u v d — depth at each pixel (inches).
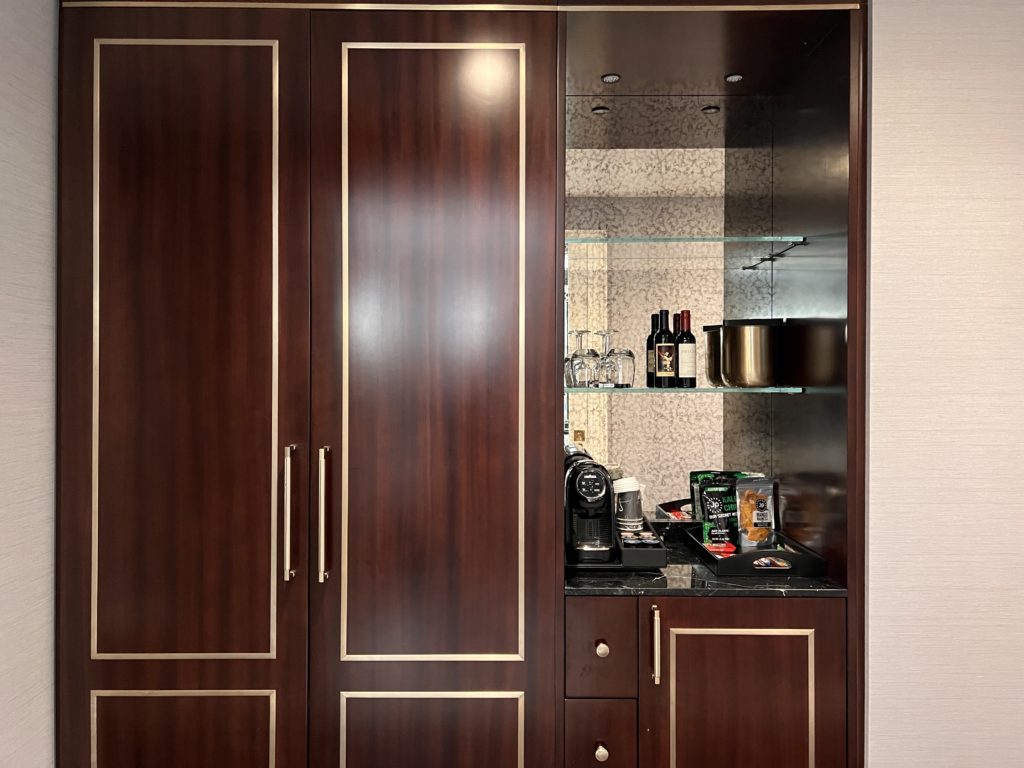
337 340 65.2
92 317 64.8
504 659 65.4
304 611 65.1
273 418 64.9
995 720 64.8
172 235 64.9
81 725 64.9
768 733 65.3
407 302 65.2
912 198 64.4
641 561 69.3
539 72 65.1
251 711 65.1
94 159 64.7
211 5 64.7
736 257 84.7
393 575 65.3
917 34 64.2
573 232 85.0
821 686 65.3
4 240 57.4
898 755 64.9
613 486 76.1
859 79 64.7
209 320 65.0
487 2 65.0
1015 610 64.7
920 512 64.7
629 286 84.7
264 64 64.8
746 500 74.0
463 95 65.2
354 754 65.3
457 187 65.2
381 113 65.0
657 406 84.9
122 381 64.9
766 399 84.9
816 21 66.5
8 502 58.2
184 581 65.1
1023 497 64.6
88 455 64.9
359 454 65.2
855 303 65.0
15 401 59.1
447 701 65.4
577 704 65.4
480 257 65.3
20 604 59.9
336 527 65.2
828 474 69.3
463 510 65.5
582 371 76.3
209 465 65.1
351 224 65.1
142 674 65.0
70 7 64.6
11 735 58.7
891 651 64.9
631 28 67.9
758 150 84.4
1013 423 64.6
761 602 65.4
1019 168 64.5
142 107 64.7
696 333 85.1
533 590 65.4
